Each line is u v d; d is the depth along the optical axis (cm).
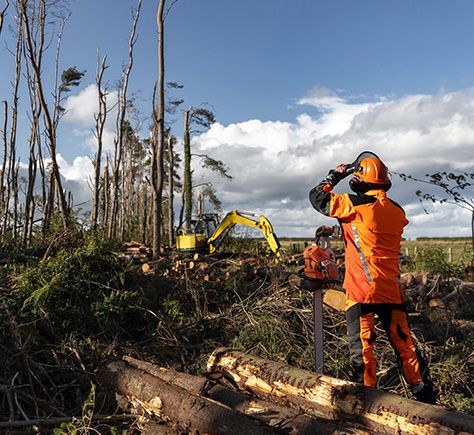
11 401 455
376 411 326
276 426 344
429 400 401
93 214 2270
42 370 507
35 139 2222
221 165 2988
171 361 611
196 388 407
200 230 1722
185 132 2962
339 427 329
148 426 398
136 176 4112
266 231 1412
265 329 627
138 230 2714
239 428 335
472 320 803
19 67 2184
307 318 659
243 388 420
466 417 295
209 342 648
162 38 1791
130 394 426
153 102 2269
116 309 639
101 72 2308
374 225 404
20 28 2108
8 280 701
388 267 407
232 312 720
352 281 413
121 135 2439
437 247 1508
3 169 2173
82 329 613
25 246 1474
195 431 358
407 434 308
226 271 939
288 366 400
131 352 592
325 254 450
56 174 1510
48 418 436
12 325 509
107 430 429
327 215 423
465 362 545
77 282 661
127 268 752
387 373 529
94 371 504
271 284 795
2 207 1917
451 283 947
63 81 2388
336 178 434
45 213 2256
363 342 411
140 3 2241
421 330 673
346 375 541
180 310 728
